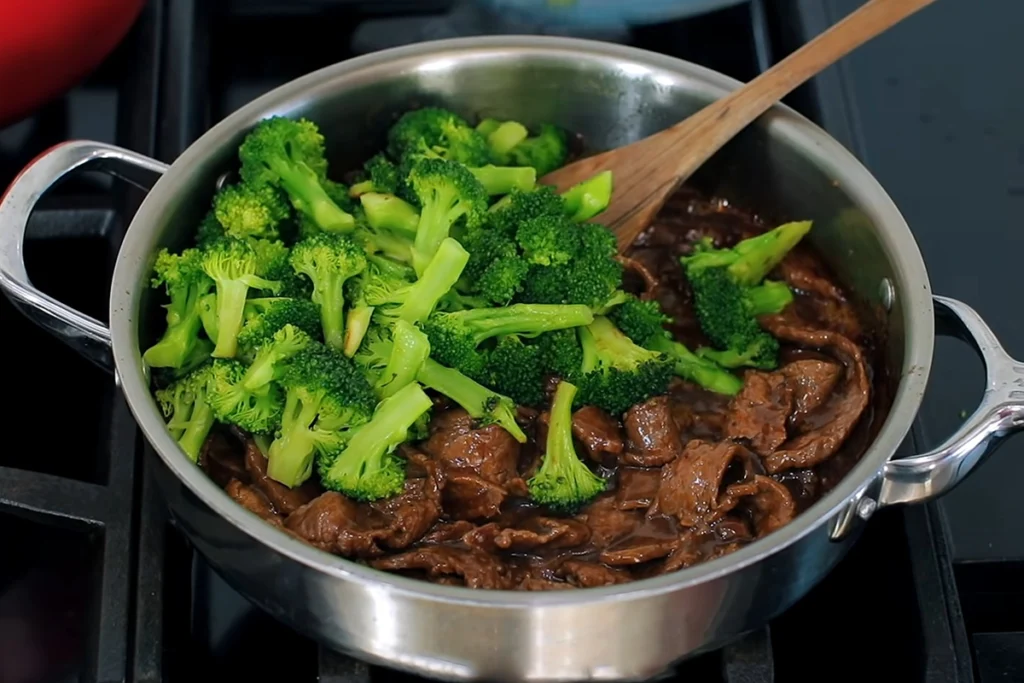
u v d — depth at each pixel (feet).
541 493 3.16
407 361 3.16
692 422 3.30
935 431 3.40
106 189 3.60
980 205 3.66
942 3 3.91
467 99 3.51
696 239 3.52
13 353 3.49
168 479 2.99
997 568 3.28
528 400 3.26
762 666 3.04
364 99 3.45
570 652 2.92
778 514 3.13
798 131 3.37
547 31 3.79
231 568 2.99
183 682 3.14
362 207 3.38
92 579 3.15
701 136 3.40
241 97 3.75
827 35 3.36
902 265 3.20
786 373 3.30
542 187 3.37
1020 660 3.23
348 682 3.04
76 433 3.44
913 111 3.78
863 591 3.26
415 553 3.08
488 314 3.24
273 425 3.17
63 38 3.41
